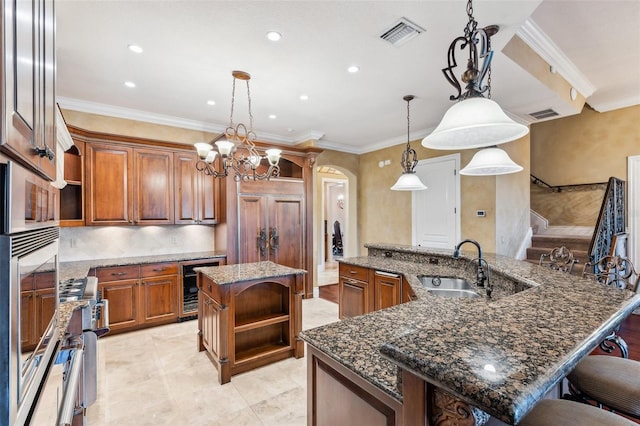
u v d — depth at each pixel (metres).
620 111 4.96
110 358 3.11
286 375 2.79
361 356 1.15
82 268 3.41
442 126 1.58
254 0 2.04
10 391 0.68
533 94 3.49
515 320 0.89
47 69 1.07
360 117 4.46
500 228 4.40
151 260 3.99
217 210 4.65
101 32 2.38
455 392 0.59
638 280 2.19
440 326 0.86
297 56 2.76
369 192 6.35
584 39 3.06
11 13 0.68
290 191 4.96
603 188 5.26
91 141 3.75
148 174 4.11
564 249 3.73
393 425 0.92
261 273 3.03
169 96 3.66
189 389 2.56
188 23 2.28
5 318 0.68
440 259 3.30
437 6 2.10
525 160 5.00
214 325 2.86
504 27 2.31
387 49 2.63
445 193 4.96
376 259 3.82
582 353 0.68
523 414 0.49
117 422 2.15
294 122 4.72
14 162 0.76
